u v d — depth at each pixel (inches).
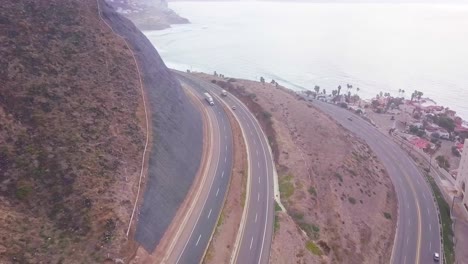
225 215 2251.5
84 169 1894.7
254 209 2402.8
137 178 2055.9
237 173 2760.8
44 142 1905.8
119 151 2121.1
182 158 2561.5
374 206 3100.4
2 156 1763.0
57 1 2699.3
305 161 3152.1
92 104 2255.2
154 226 1946.4
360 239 2632.9
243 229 2191.2
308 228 2362.2
